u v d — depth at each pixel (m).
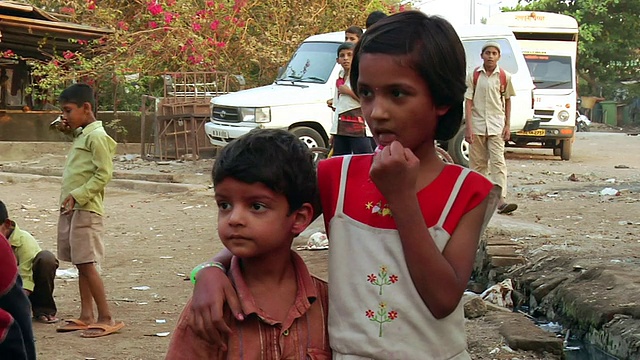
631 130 42.22
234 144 2.00
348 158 2.10
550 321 5.81
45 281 5.93
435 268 1.89
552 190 12.20
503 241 7.28
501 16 18.77
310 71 14.17
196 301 1.99
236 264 2.06
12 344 2.47
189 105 16.62
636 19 38.88
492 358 4.71
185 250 8.69
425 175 2.03
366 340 1.96
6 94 19.45
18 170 16.19
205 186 13.30
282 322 2.04
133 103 21.48
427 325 1.95
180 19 18.83
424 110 1.93
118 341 5.38
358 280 1.98
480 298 5.65
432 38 1.91
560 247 6.91
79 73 18.86
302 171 2.00
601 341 5.08
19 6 17.41
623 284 5.51
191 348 2.02
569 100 17.84
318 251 7.89
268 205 1.96
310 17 19.11
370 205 2.01
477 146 9.98
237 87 19.17
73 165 5.62
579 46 39.09
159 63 19.20
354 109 8.74
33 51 19.61
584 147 22.84
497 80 9.84
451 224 1.99
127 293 6.76
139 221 10.58
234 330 2.02
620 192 11.73
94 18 19.75
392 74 1.91
